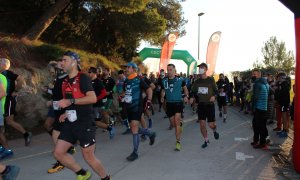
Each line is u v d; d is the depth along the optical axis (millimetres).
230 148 9000
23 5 18594
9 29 17703
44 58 13156
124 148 8836
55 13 16625
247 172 6789
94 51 22547
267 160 7762
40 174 6367
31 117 10703
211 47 21000
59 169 6539
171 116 8680
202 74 8742
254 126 9008
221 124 13633
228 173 6691
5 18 17984
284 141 10047
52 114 7527
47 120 7578
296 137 6707
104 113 10891
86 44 21938
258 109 8844
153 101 21812
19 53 12172
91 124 4898
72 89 4848
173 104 8578
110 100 11000
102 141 9797
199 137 10625
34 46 13547
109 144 9344
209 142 9758
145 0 16203
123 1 15680
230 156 8102
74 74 4957
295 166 6766
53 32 19828
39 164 7055
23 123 10500
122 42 23438
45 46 13484
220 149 8859
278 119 11633
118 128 12344
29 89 10812
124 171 6703
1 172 4965
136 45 25094
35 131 10781
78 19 20766
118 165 7145
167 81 8633
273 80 12844
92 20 21812
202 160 7676
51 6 17297
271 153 8461
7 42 12242
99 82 9125
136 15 20094
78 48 20812
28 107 10586
